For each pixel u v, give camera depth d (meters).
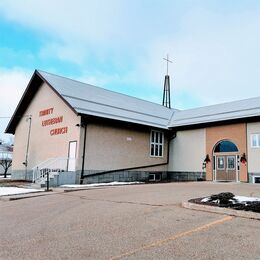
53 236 5.73
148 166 22.39
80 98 20.53
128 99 26.25
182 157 23.31
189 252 4.57
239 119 19.69
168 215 7.15
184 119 24.00
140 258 4.36
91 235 5.67
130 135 21.36
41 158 21.66
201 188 13.48
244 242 4.98
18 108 24.44
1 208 9.53
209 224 6.19
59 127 20.25
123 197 10.63
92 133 18.91
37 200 11.02
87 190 13.70
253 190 12.50
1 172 40.25
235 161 19.94
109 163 19.64
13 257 4.58
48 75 22.50
